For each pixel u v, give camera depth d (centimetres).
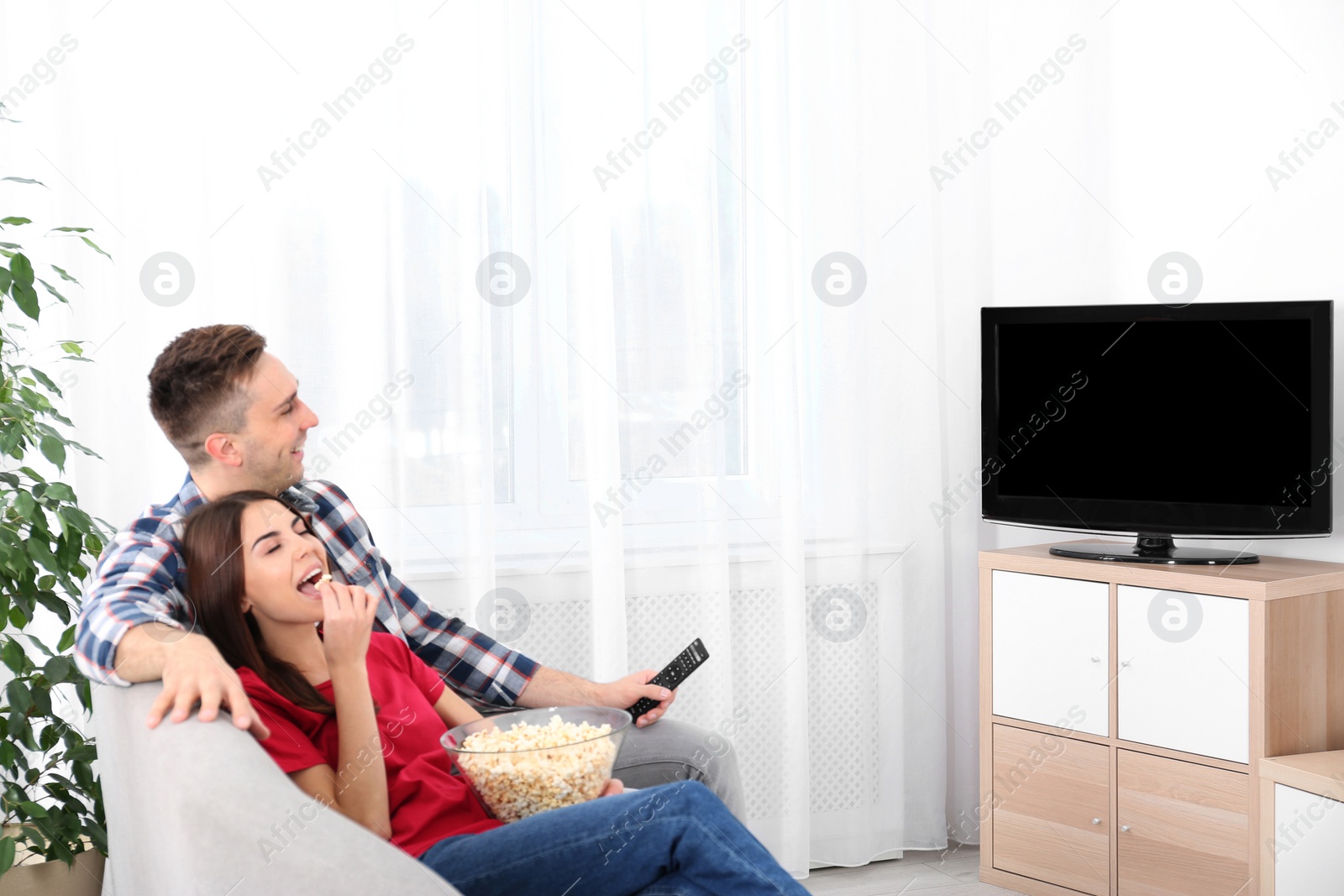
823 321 277
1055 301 297
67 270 219
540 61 253
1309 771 204
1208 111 264
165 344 226
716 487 264
